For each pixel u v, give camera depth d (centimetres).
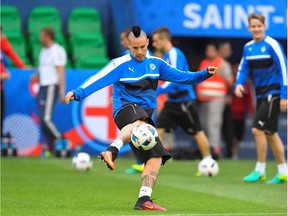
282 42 6494
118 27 6047
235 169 4903
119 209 2791
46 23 6334
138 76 2830
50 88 5494
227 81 5847
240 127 6088
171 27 5703
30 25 6328
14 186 3581
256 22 3903
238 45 6631
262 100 3975
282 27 5841
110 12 6569
